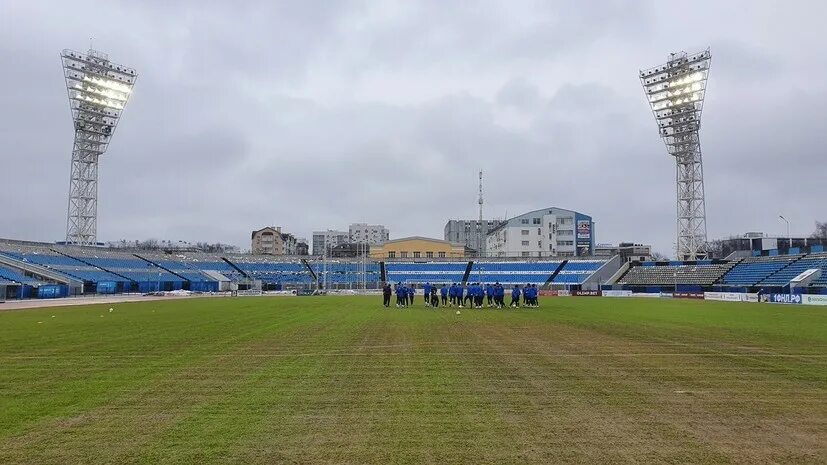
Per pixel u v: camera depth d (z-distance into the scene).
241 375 12.69
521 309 42.59
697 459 6.94
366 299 67.25
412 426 8.44
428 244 135.88
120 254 97.81
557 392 10.83
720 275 80.62
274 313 36.84
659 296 80.19
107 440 7.75
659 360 14.95
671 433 8.05
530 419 8.83
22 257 78.31
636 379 12.17
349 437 7.89
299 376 12.56
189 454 7.16
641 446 7.45
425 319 30.70
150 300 64.62
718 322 29.00
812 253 73.44
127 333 22.77
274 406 9.71
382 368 13.66
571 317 32.72
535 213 135.38
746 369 13.47
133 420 8.80
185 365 14.14
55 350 17.19
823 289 59.19
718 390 11.01
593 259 108.62
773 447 7.40
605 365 14.09
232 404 9.86
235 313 37.06
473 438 7.82
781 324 27.61
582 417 8.94
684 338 20.62
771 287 67.69
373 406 9.70
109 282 84.25
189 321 29.61
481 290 45.41
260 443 7.61
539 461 6.87
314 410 9.42
